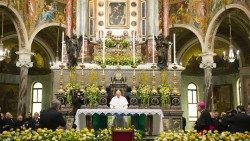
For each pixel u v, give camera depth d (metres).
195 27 23.94
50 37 27.16
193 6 23.97
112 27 21.73
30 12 22.56
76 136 6.84
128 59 19.53
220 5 21.86
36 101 29.11
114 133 7.72
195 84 30.22
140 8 21.92
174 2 25.03
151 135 14.52
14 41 27.31
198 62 30.03
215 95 29.83
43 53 28.53
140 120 14.85
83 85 17.38
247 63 26.14
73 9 21.17
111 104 14.23
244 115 8.52
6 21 24.88
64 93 16.48
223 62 29.22
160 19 21.61
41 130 6.92
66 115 15.96
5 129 12.66
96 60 19.61
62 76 17.17
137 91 16.69
